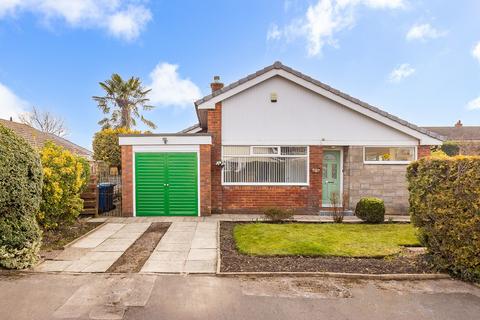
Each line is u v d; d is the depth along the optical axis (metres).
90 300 3.73
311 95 10.08
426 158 5.04
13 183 4.76
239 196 10.02
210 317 3.36
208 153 9.41
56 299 3.75
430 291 4.08
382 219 8.30
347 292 4.03
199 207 9.45
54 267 4.89
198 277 4.51
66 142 23.19
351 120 10.11
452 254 4.57
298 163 10.17
